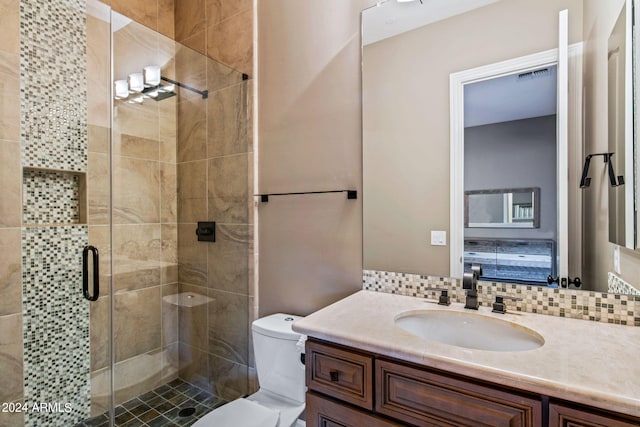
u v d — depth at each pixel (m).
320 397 1.00
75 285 1.68
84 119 1.73
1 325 1.44
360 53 1.51
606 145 1.03
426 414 0.81
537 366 0.73
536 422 0.69
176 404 1.93
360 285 1.52
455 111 1.30
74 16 1.68
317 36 1.64
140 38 1.92
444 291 1.26
